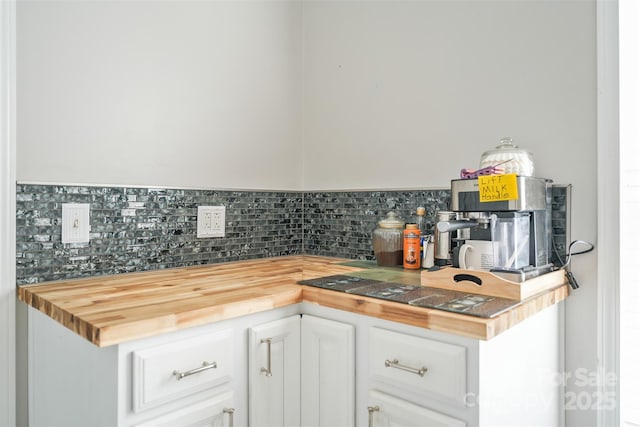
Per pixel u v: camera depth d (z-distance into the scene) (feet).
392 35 6.20
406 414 3.64
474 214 4.23
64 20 4.66
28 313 4.37
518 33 5.11
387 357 3.78
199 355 3.55
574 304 4.74
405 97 6.07
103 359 3.24
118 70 5.08
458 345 3.36
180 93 5.65
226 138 6.19
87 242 4.83
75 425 3.61
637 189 4.50
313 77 7.18
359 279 4.77
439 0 5.74
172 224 5.56
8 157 4.28
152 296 3.96
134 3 5.21
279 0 6.93
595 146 4.62
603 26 4.54
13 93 4.30
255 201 6.54
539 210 4.34
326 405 4.24
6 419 4.28
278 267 5.73
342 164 6.79
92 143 4.88
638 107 4.49
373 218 6.35
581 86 4.70
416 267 5.42
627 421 4.53
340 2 6.79
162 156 5.48
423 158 5.90
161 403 3.32
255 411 3.98
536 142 5.00
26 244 4.42
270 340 4.07
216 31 6.06
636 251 4.50
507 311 3.43
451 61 5.64
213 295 4.02
